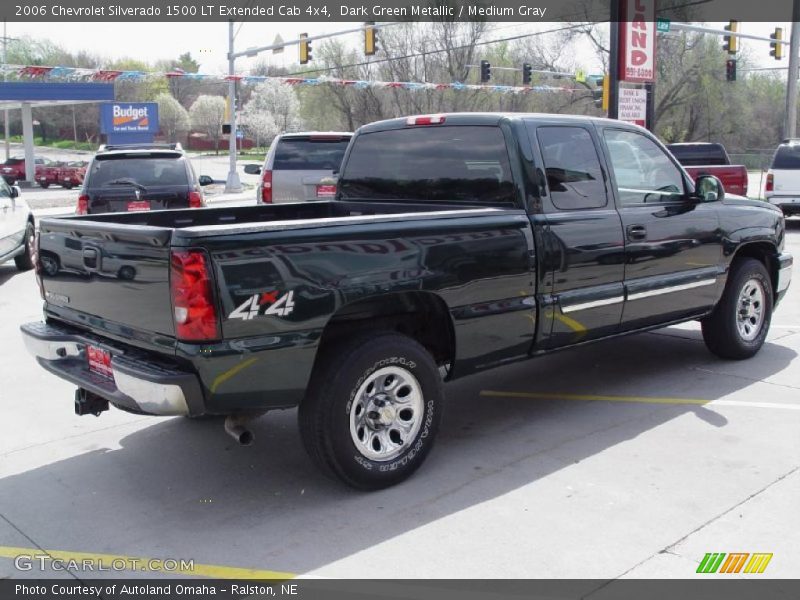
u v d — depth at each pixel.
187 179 11.74
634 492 4.27
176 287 3.68
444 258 4.43
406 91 52.66
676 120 54.97
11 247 11.54
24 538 3.93
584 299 5.20
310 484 4.49
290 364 3.93
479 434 5.21
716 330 6.60
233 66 34.00
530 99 52.72
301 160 12.34
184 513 4.16
